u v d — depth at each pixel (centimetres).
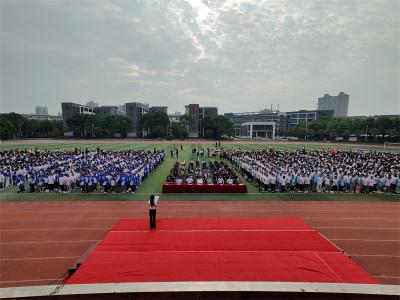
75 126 11319
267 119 19988
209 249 1124
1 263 1167
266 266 970
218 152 5288
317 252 1099
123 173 2544
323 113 16938
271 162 3475
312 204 2062
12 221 1658
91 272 916
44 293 564
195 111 12094
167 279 870
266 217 1683
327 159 4025
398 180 2427
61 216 1748
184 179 2683
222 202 2092
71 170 2608
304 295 577
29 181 2522
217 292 580
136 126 12700
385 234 1502
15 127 10400
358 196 2330
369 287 586
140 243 1188
